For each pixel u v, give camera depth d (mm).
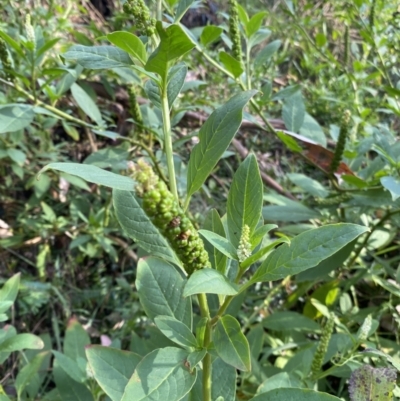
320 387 644
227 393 422
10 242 892
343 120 667
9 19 948
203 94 1017
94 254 884
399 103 817
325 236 281
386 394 395
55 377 550
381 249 856
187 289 248
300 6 1342
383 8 867
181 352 315
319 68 1088
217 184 1063
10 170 973
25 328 843
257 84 874
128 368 402
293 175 729
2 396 502
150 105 935
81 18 1206
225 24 949
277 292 837
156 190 259
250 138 1143
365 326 502
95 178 272
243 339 288
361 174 733
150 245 347
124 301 901
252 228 309
